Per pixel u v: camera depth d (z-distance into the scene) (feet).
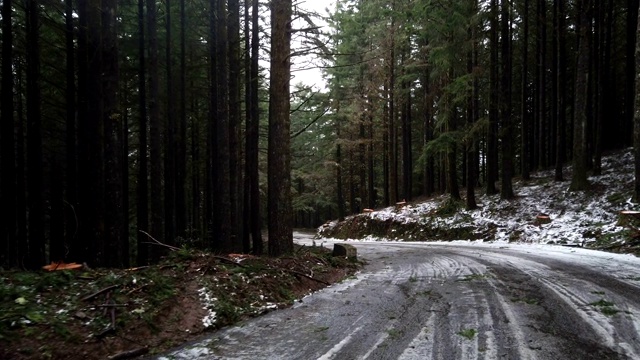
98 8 27.73
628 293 18.89
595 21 60.95
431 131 85.92
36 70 34.91
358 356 12.26
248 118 48.67
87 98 29.12
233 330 15.53
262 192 87.35
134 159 67.77
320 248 49.60
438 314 16.60
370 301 19.66
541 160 75.92
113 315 14.52
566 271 25.44
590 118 63.67
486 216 58.03
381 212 83.71
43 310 14.10
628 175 53.47
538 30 72.23
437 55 53.11
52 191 53.06
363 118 91.15
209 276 20.03
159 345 13.87
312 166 111.24
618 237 37.45
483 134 68.23
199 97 62.18
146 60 50.80
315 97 67.26
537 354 11.85
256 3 43.11
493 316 15.94
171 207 46.70
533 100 84.48
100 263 26.89
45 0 33.65
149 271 19.60
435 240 61.36
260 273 22.21
